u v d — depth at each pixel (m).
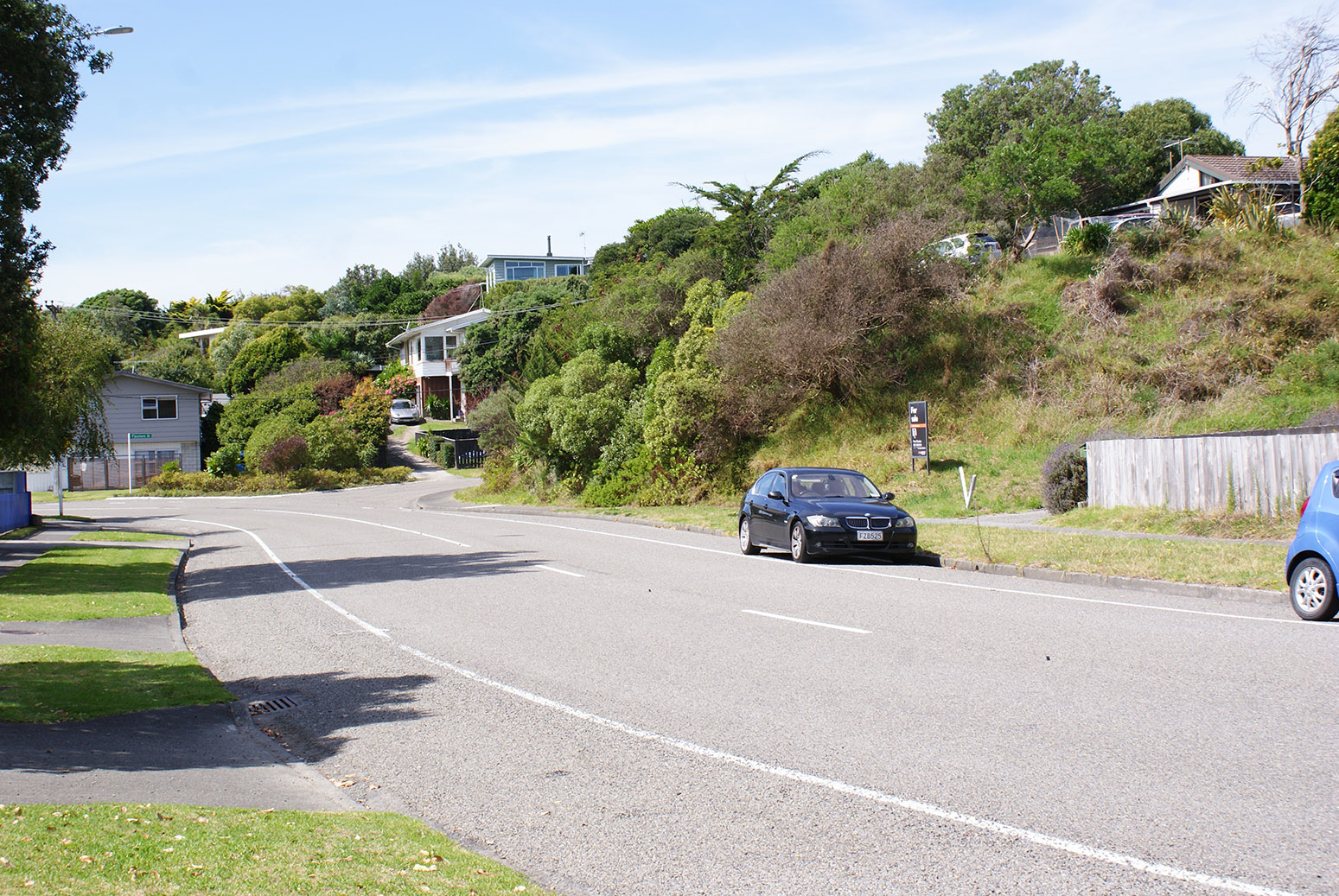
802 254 34.34
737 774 5.96
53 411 28.53
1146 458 18.00
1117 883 4.23
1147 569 13.28
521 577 16.03
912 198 36.22
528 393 37.25
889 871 4.47
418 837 4.95
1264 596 11.53
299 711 8.27
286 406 62.19
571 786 5.92
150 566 19.83
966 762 5.95
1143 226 31.72
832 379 28.84
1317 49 30.75
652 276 43.66
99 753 6.79
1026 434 25.09
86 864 4.29
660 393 30.56
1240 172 44.66
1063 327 28.23
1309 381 22.84
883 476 25.16
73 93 14.32
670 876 4.53
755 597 13.03
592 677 8.81
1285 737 6.12
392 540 24.47
